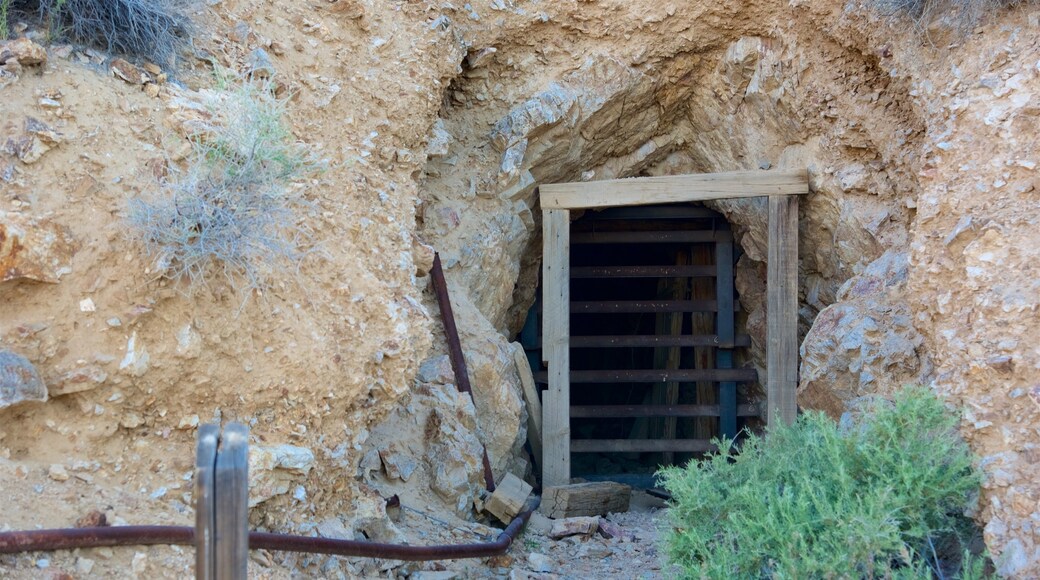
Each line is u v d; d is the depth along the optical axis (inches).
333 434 167.2
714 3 299.6
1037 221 168.7
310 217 173.8
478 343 270.4
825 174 282.8
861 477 150.7
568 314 300.4
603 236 358.0
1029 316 155.3
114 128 148.5
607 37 306.0
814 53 282.0
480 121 300.7
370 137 221.1
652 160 344.5
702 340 360.2
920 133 246.7
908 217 252.4
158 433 141.1
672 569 172.4
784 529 139.9
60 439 131.3
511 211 301.1
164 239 138.6
